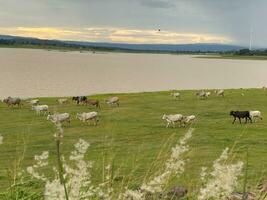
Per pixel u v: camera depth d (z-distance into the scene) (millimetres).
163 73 179250
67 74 154125
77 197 3455
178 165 3951
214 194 3322
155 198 3861
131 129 40188
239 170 3318
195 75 170625
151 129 40656
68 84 114125
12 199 5012
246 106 60250
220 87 120062
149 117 48781
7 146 26156
